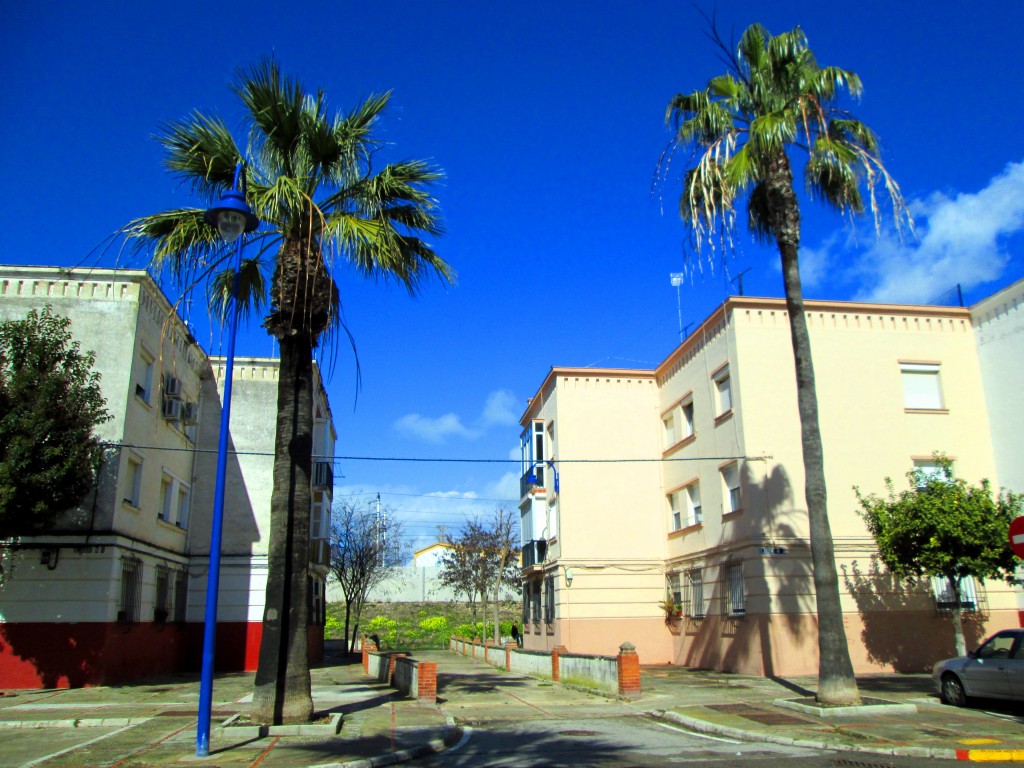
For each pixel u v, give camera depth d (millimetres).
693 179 15328
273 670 11773
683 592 26047
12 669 18141
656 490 28578
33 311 17516
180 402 23453
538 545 30406
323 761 9539
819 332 22609
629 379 29562
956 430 22484
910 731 11602
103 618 18703
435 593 65438
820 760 9828
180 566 25422
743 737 11641
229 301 13961
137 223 12273
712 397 24078
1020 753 10062
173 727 12469
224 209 10648
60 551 18828
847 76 14914
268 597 12039
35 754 10164
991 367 22688
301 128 12641
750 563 21078
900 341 22906
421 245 14125
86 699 16406
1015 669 12672
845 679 13945
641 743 11375
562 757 10227
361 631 53375
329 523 33844
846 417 22047
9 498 15398
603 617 27203
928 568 16250
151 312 21656
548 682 21078
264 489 27672
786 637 20109
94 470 17750
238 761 9570
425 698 15609
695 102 15766
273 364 28875
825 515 14672
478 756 10422
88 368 18062
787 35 15227
